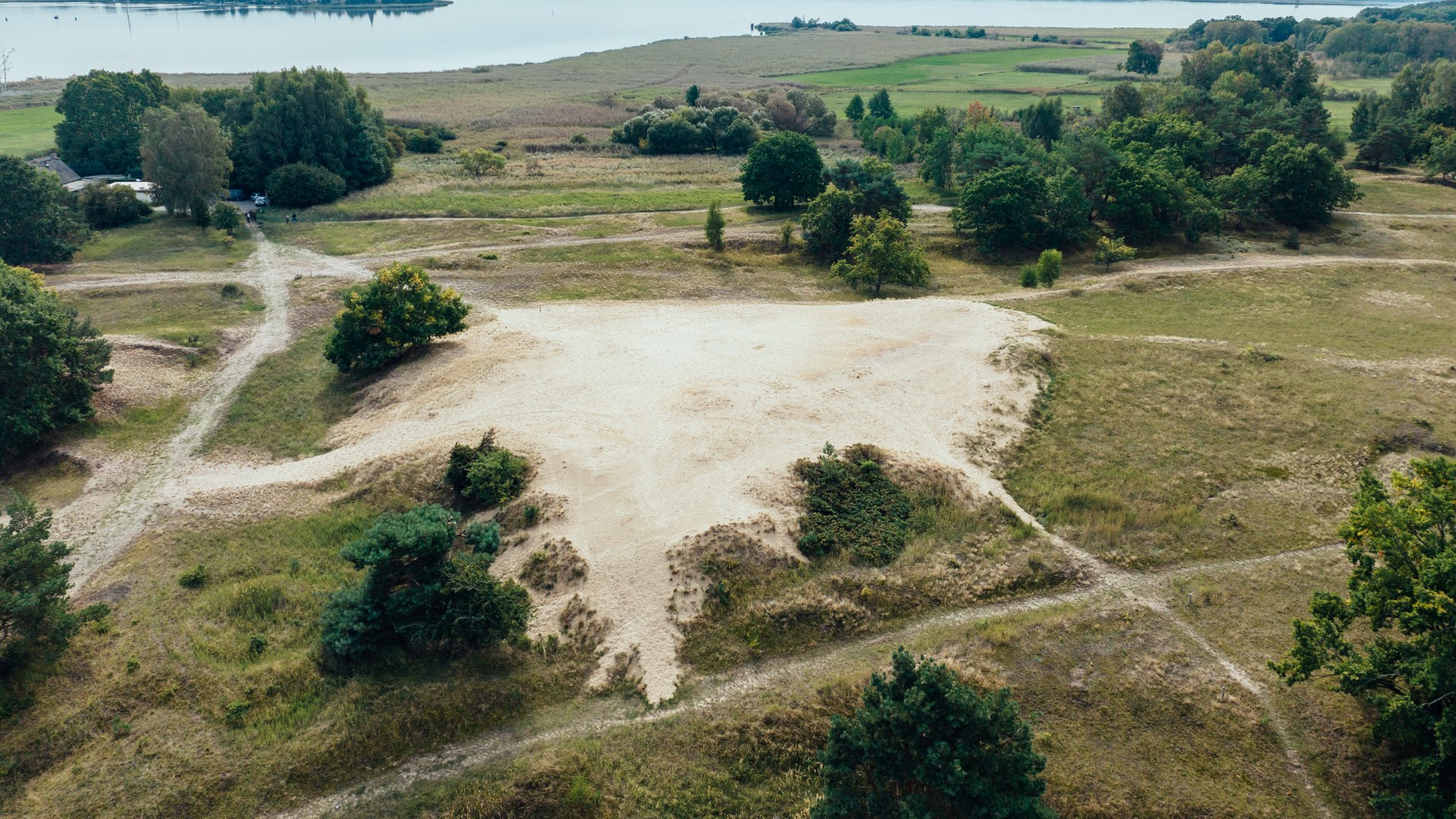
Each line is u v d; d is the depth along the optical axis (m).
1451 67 151.00
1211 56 179.62
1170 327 74.56
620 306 76.56
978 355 62.16
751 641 38.00
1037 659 37.00
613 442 50.59
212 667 37.41
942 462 49.69
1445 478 33.22
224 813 31.53
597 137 168.50
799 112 179.25
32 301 58.06
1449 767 29.92
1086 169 103.50
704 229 104.00
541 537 43.53
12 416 53.56
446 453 51.12
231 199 123.00
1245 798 31.45
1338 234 103.12
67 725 34.62
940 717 29.02
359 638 36.81
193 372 67.88
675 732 34.12
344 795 32.22
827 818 29.53
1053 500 47.56
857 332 67.00
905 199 103.38
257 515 49.50
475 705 35.06
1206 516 46.75
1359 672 30.83
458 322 68.81
